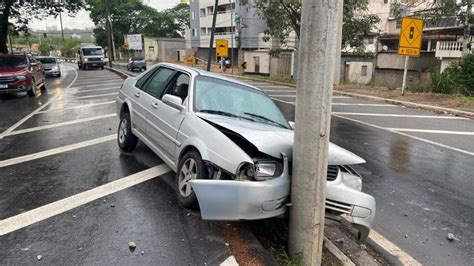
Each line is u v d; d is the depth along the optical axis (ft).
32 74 48.01
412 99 54.54
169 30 266.36
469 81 60.08
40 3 78.33
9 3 73.10
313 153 10.30
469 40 76.33
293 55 102.68
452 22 88.79
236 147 12.09
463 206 16.94
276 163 11.58
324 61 9.84
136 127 20.11
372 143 28.53
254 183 10.84
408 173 21.34
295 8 77.61
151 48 230.27
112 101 43.96
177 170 14.79
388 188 18.80
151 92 19.22
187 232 12.64
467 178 20.81
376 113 43.75
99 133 26.50
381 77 85.71
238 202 10.75
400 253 12.98
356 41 84.69
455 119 40.93
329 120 10.32
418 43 54.34
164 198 15.30
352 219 12.10
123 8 250.78
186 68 18.21
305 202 10.63
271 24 85.40
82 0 83.35
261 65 123.65
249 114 15.81
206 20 191.62
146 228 12.76
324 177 10.57
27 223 12.78
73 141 24.04
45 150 21.79
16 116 33.12
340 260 12.34
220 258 11.20
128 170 18.52
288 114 41.22
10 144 23.00
